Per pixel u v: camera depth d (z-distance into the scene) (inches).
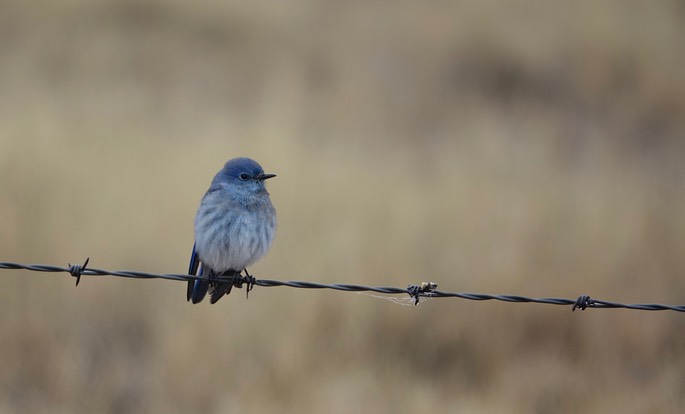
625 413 490.0
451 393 506.3
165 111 860.0
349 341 525.3
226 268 388.5
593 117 1042.1
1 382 500.7
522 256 601.3
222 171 390.6
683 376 527.2
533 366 528.7
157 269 560.1
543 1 1222.9
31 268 338.3
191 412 487.5
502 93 1061.1
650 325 553.6
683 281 604.4
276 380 493.0
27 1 1011.3
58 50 965.2
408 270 562.9
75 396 500.7
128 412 502.0
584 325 555.2
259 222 385.7
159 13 1067.3
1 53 944.3
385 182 691.4
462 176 746.8
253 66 996.6
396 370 514.9
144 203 601.3
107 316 546.0
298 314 530.0
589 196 725.9
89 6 1048.2
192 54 1007.0
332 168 700.0
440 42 1096.8
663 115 1059.3
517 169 832.3
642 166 960.9
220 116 850.1
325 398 478.0
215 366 503.8
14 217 560.7
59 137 670.5
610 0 1216.2
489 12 1183.6
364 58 1050.7
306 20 1119.0
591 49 1117.1
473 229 629.6
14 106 774.5
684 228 663.8
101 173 625.0
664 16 1202.6
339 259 564.7
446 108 986.7
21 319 518.6
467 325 547.8
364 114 919.0
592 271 587.8
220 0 1093.8
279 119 821.2
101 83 913.5
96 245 558.6
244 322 522.9
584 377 522.6
